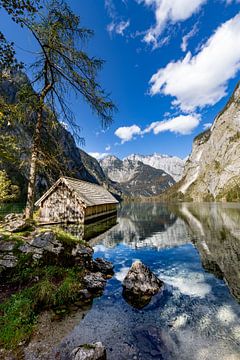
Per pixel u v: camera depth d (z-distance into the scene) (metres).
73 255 8.45
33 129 10.14
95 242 15.27
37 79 9.92
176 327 5.02
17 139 9.40
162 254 12.13
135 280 7.31
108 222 27.11
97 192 31.84
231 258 10.84
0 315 5.02
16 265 7.05
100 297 6.58
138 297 6.61
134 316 5.51
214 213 37.16
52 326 4.95
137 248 13.60
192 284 7.71
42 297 5.82
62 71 9.48
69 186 22.30
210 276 8.51
